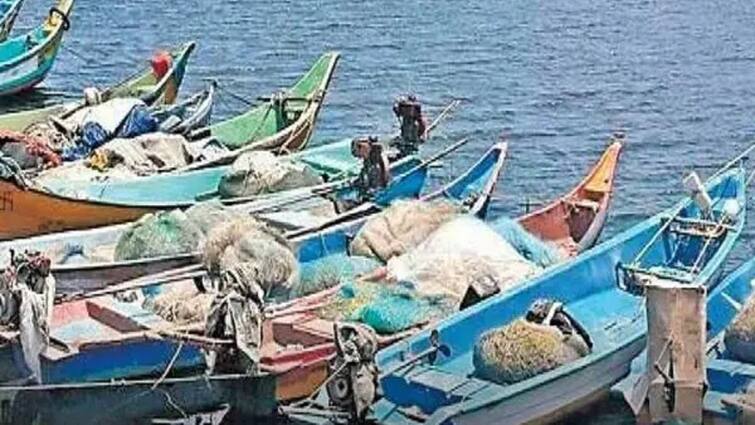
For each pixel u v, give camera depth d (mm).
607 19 58656
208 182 27062
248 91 44719
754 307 19094
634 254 22453
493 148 27188
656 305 18000
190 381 17766
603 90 43938
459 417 17469
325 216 25094
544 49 51594
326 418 17875
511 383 18344
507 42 53219
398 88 44500
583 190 25578
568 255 23984
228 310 18234
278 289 21188
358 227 23922
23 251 20812
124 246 22859
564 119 39938
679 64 48250
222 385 17891
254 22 58875
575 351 18812
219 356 18297
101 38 55344
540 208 28359
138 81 35062
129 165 27734
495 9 62000
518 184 33250
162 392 17688
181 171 27172
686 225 23172
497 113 40750
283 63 49469
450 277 21141
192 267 21719
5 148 27188
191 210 23500
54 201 24922
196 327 19047
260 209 25125
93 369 18516
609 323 20844
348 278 21938
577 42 53062
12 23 47125
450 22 58312
